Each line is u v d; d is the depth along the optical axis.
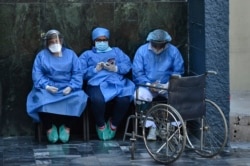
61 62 10.98
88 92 11.18
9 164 9.92
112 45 11.55
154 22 11.61
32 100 10.93
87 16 11.43
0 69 11.31
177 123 9.66
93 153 10.51
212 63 10.66
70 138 11.40
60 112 10.82
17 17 11.25
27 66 11.36
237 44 12.42
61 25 11.38
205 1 10.57
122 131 11.61
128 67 11.33
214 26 10.61
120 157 10.29
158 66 11.26
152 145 10.86
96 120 11.16
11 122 11.45
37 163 9.98
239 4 12.32
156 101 11.06
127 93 11.12
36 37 11.33
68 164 9.92
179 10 11.63
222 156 10.41
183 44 11.69
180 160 10.15
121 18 11.51
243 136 11.04
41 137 11.20
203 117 10.22
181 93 9.85
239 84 12.54
